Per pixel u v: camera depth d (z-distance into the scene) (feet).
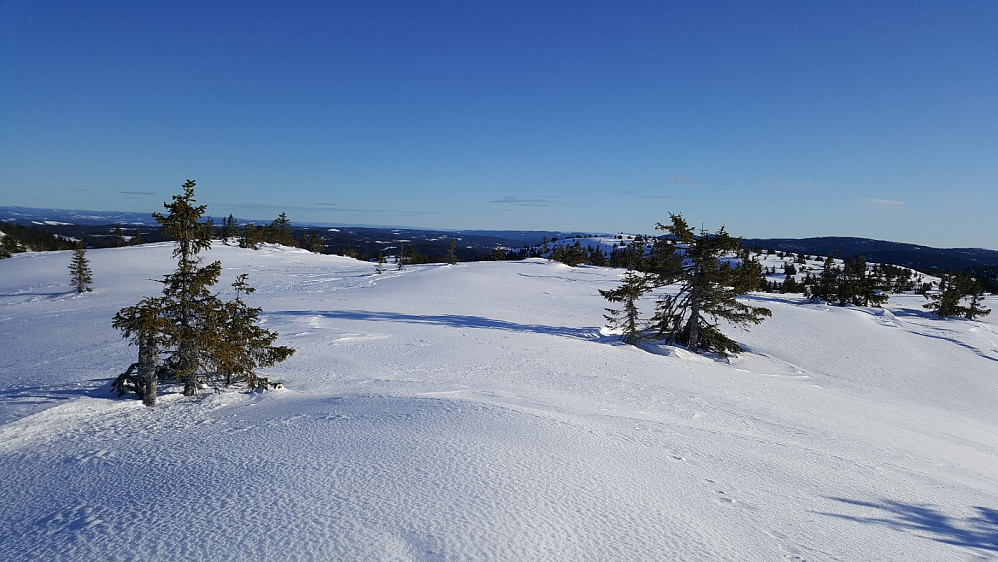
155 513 16.69
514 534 14.97
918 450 38.65
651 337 104.83
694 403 47.96
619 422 32.19
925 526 20.33
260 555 13.66
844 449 34.50
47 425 28.76
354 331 83.05
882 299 214.07
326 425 27.50
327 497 17.28
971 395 87.10
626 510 17.48
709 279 95.14
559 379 55.16
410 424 27.27
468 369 58.23
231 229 366.02
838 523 19.06
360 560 13.34
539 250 550.36
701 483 21.58
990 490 28.30
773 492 21.65
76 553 14.32
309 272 229.45
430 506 16.52
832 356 108.17
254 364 40.91
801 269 452.35
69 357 63.36
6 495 19.49
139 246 289.94
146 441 26.04
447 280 195.72
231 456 22.53
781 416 46.37
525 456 22.08
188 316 37.06
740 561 14.87
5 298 154.51
